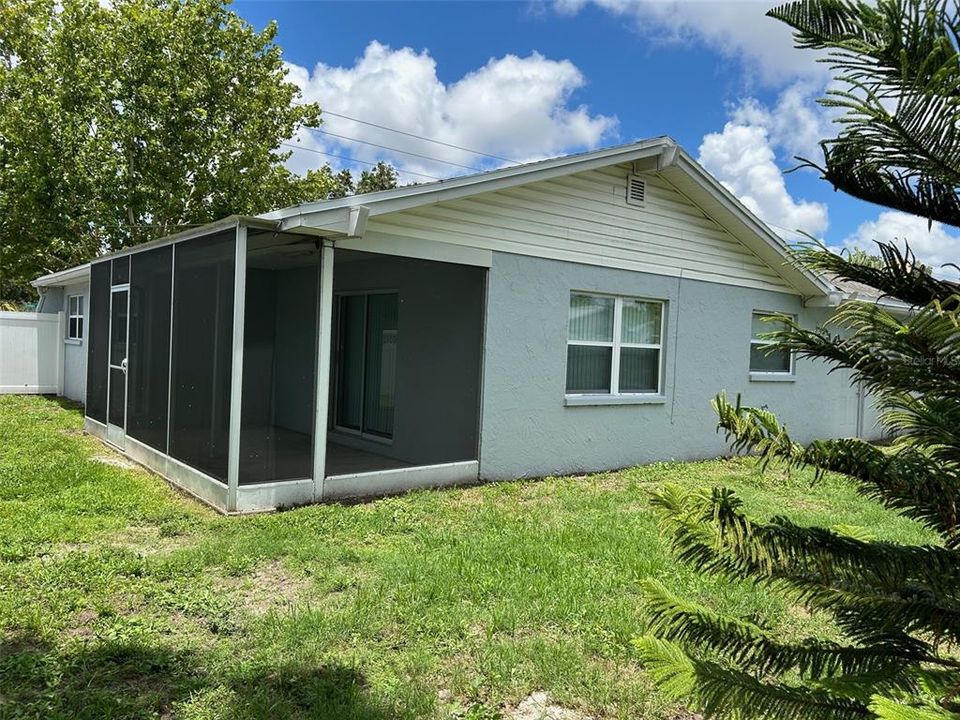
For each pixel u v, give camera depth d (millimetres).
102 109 16219
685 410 9820
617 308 9148
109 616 3941
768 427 1563
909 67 1113
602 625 3922
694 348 9891
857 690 1491
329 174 20812
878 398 1454
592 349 8977
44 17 17781
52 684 3170
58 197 16000
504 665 3420
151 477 7555
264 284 11891
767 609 4258
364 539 5496
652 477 8461
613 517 6328
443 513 6355
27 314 15438
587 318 8906
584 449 8727
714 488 1677
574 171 8023
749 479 8484
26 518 5680
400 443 9188
